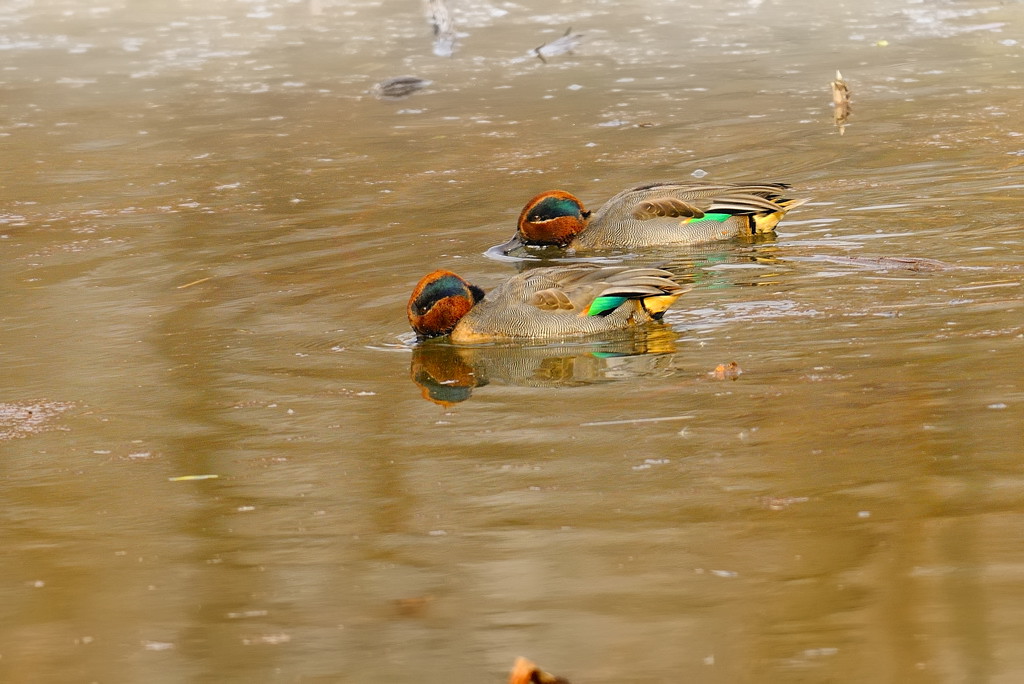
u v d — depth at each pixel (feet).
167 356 44.34
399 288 52.34
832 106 84.43
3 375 42.83
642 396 38.09
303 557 28.53
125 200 69.41
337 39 118.21
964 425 33.32
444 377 41.57
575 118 85.25
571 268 47.67
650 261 54.95
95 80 103.91
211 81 102.32
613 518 29.45
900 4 123.13
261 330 47.21
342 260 56.65
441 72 103.09
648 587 25.99
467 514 30.27
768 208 57.41
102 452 35.58
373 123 86.48
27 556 29.27
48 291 53.42
